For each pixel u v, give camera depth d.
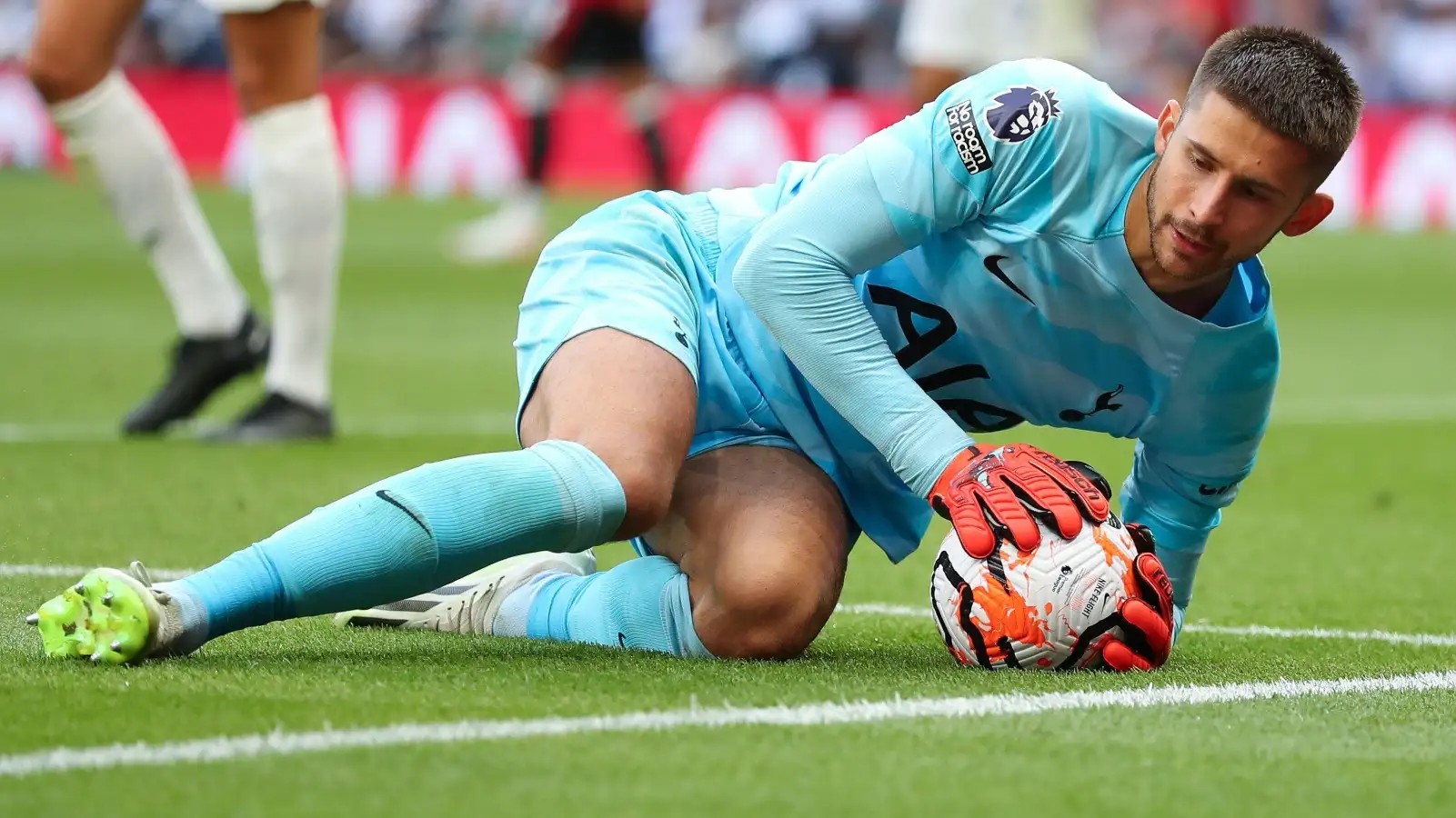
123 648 9.21
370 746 7.80
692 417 10.59
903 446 10.34
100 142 20.08
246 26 19.09
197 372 21.11
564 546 9.91
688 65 72.69
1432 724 8.98
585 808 6.99
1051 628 9.88
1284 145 9.09
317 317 20.94
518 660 10.13
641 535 11.30
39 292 39.72
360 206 64.44
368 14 75.88
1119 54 68.31
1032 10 30.98
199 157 70.75
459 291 42.88
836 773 7.58
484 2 70.50
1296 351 36.00
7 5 74.31
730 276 11.52
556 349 10.77
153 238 20.77
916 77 31.42
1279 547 16.69
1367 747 8.39
